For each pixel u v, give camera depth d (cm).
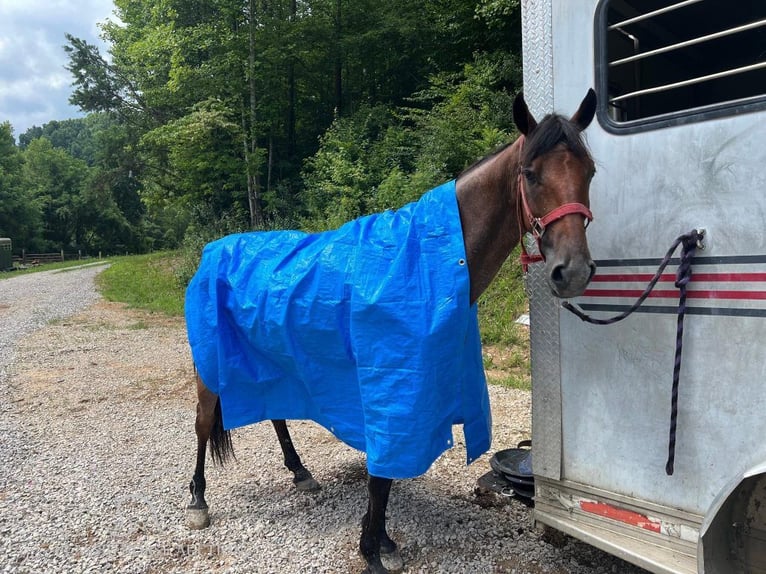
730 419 209
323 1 2028
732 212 204
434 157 1274
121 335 999
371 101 2097
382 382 251
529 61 263
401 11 1916
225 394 325
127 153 2677
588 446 254
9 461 455
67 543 328
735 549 204
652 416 232
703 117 209
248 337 321
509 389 605
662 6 253
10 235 4812
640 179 229
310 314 281
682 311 217
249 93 1920
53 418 566
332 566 297
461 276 251
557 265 205
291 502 370
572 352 256
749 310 202
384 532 287
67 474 428
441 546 306
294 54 1939
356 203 1453
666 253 222
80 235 5778
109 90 2450
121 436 512
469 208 263
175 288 1580
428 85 1844
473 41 1645
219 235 1780
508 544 306
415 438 246
